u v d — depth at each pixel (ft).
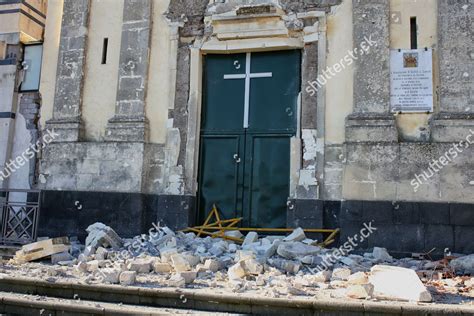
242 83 33.50
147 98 34.06
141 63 34.17
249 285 20.25
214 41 33.53
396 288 18.89
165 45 34.35
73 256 27.68
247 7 32.68
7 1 38.63
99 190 33.24
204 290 19.40
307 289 19.99
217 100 33.78
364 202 28.66
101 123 34.73
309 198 30.14
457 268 24.16
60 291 20.54
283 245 25.73
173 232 30.66
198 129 33.37
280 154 32.07
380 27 30.30
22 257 26.11
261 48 32.76
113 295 19.80
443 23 29.35
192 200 32.42
